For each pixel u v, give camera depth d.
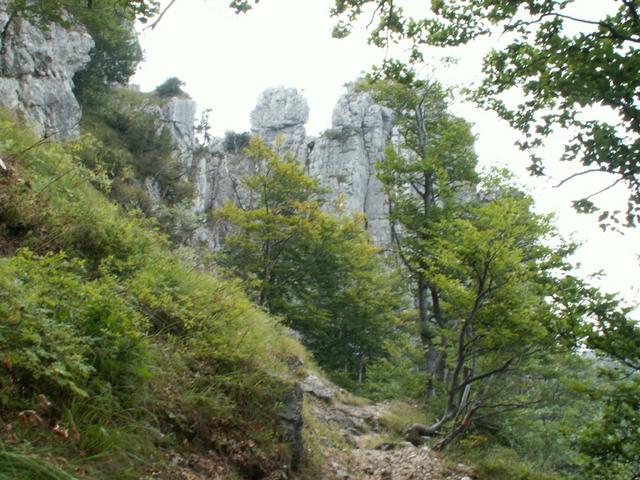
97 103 46.12
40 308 4.24
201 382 5.82
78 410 4.10
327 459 8.21
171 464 4.60
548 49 7.35
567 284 8.88
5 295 4.06
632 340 8.06
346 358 32.72
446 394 18.02
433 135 28.12
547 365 13.66
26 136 9.20
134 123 44.94
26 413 3.68
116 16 12.85
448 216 23.06
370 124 85.25
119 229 7.34
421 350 23.89
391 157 25.92
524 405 13.07
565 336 8.91
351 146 82.19
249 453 5.64
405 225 25.36
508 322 12.42
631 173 6.98
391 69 10.51
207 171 67.06
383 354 33.62
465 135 25.08
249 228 28.36
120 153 36.72
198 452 5.16
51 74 31.53
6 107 10.39
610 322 8.26
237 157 75.38
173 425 5.10
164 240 8.25
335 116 85.94
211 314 7.05
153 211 19.56
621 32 6.89
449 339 16.55
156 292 6.60
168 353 5.73
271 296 29.11
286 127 94.56
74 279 5.14
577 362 13.34
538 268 12.65
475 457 10.62
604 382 8.52
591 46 6.89
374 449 11.33
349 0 8.09
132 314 5.12
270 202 31.62
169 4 6.36
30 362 3.80
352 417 13.73
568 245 15.89
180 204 21.09
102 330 4.49
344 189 77.19
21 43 29.75
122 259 7.03
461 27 8.73
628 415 7.90
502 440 15.42
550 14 7.30
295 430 6.52
